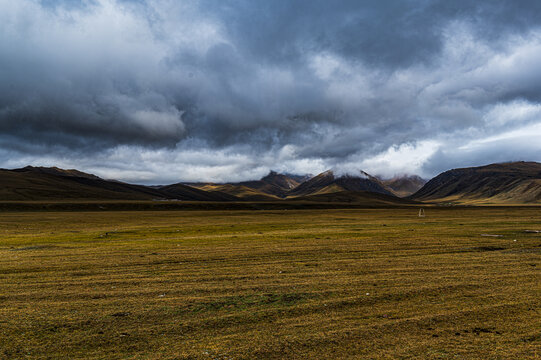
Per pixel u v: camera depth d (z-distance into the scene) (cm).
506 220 8244
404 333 1333
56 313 1597
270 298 1806
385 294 1845
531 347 1199
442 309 1602
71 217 10919
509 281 2111
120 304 1728
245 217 11662
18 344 1257
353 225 7288
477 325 1405
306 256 3186
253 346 1227
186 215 13038
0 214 11950
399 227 6481
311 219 10188
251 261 2955
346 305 1678
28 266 2783
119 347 1233
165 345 1246
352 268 2597
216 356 1154
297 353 1170
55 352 1195
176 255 3297
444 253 3278
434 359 1122
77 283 2195
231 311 1609
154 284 2150
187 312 1600
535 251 3309
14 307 1692
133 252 3519
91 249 3778
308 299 1783
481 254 3178
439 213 13975
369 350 1190
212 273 2472
